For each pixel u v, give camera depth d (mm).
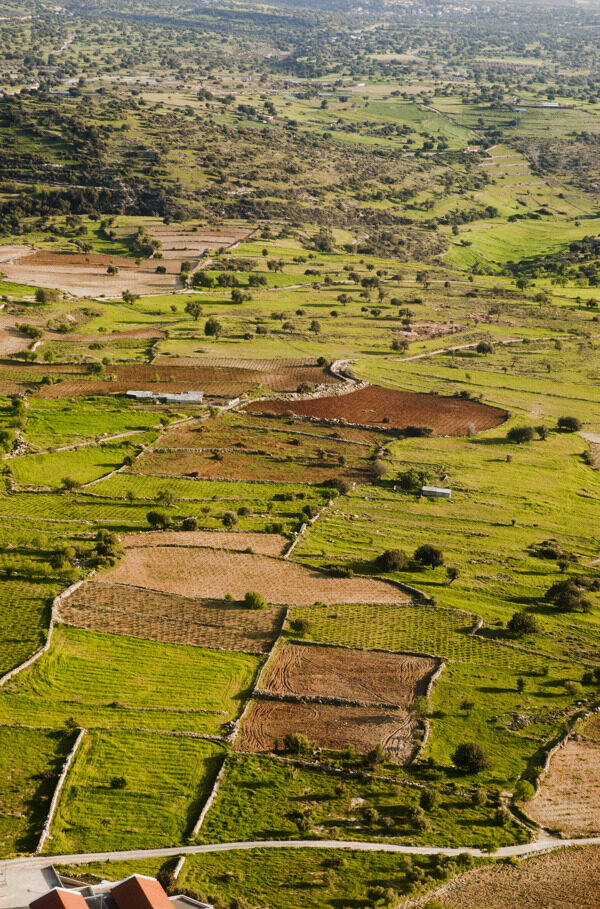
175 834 79438
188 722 94125
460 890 75500
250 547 132750
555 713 100375
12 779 83562
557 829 83938
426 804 84625
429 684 102875
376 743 93500
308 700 99125
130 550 129250
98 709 94438
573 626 119312
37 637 104750
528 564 136000
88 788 83500
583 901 74938
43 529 133625
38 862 74438
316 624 113812
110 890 69812
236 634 110438
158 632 109188
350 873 76562
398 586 125688
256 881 74938
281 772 87938
